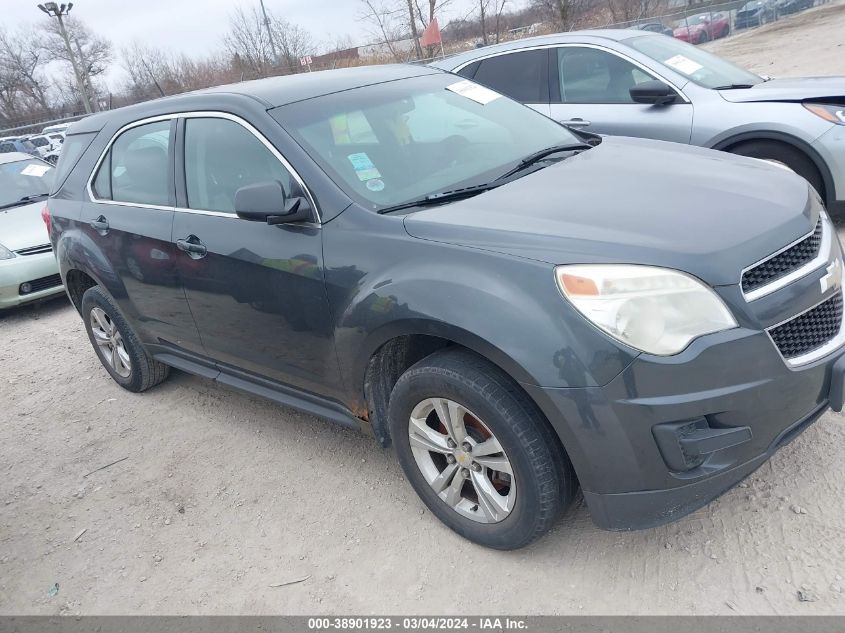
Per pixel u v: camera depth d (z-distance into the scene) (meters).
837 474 2.92
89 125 4.69
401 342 2.95
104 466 4.09
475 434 2.73
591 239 2.46
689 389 2.27
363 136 3.37
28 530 3.59
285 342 3.30
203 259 3.53
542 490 2.52
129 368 4.82
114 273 4.24
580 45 6.18
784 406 2.39
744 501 2.89
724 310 2.31
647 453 2.33
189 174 3.71
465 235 2.65
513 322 2.39
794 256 2.54
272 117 3.33
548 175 3.21
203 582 3.00
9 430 4.75
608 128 5.94
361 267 2.85
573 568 2.72
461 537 2.96
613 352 2.28
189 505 3.56
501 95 4.21
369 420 3.16
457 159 3.41
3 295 7.18
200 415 4.48
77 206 4.55
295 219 3.02
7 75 54.75
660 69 5.81
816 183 5.26
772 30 28.62
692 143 5.57
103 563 3.24
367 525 3.17
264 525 3.29
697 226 2.51
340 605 2.74
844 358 2.52
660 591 2.54
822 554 2.55
